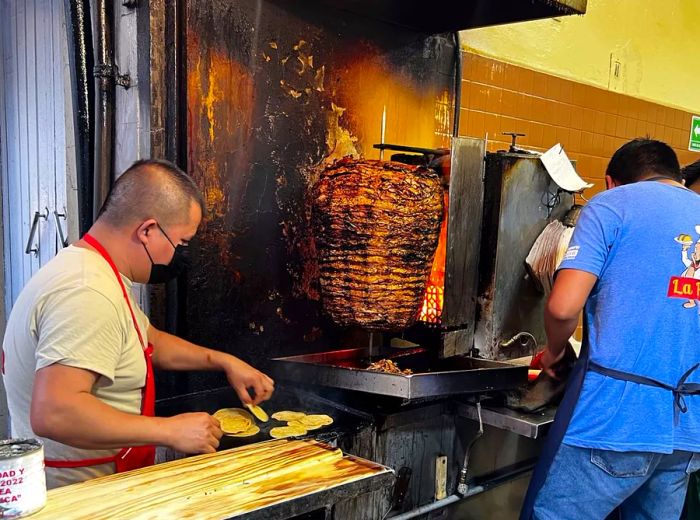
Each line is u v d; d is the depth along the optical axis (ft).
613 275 5.60
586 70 12.50
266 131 6.85
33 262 9.34
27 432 4.62
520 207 6.84
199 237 6.37
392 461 5.94
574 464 5.68
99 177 6.44
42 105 8.64
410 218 5.55
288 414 5.81
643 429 5.41
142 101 6.23
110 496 3.88
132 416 4.33
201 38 6.19
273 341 7.14
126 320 4.61
